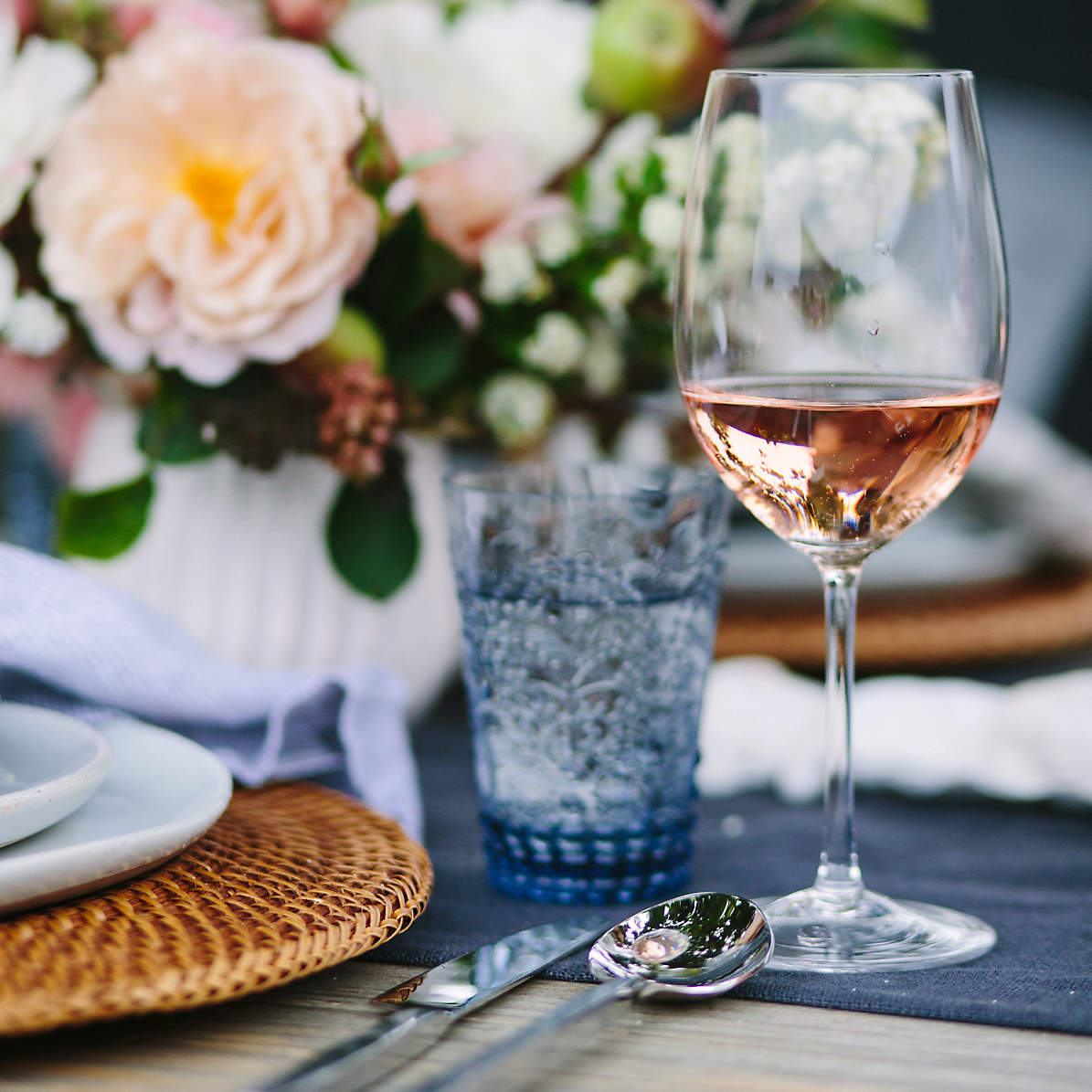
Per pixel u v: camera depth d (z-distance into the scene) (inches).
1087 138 77.8
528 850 27.8
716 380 25.1
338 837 26.2
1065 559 48.2
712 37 36.6
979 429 24.9
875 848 31.4
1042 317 74.7
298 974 20.4
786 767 35.1
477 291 36.3
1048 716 33.1
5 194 34.5
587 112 37.6
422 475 36.9
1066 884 28.9
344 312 34.4
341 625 36.2
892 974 23.3
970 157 24.8
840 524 25.2
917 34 95.7
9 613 29.5
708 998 22.4
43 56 36.0
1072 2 103.4
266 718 30.6
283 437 34.1
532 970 22.6
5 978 19.0
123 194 33.7
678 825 28.5
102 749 23.6
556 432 39.1
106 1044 20.3
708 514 28.5
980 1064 19.9
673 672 28.2
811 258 24.5
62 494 36.4
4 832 21.2
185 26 35.8
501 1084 18.3
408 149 35.3
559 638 27.7
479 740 29.0
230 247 33.1
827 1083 19.3
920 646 42.2
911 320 24.5
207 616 35.8
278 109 33.7
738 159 24.8
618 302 36.0
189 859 24.4
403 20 37.9
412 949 24.3
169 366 34.7
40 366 37.2
